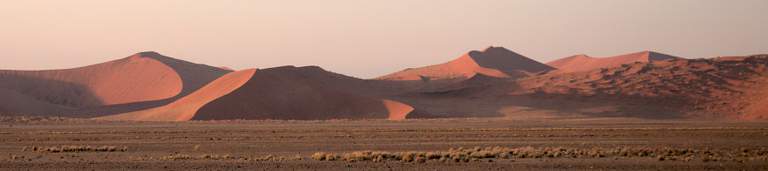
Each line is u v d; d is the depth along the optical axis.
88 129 102.56
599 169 41.91
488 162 45.47
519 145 64.75
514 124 118.94
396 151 58.56
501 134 81.56
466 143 67.25
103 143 70.06
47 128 106.56
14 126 115.94
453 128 98.06
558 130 90.38
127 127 110.44
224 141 72.12
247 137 78.50
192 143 69.19
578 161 46.06
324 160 47.44
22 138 77.69
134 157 51.78
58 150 58.69
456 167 42.75
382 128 100.44
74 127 111.06
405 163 44.88
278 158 49.03
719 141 69.38
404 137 77.06
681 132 85.06
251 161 47.12
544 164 44.25
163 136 81.38
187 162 46.72
